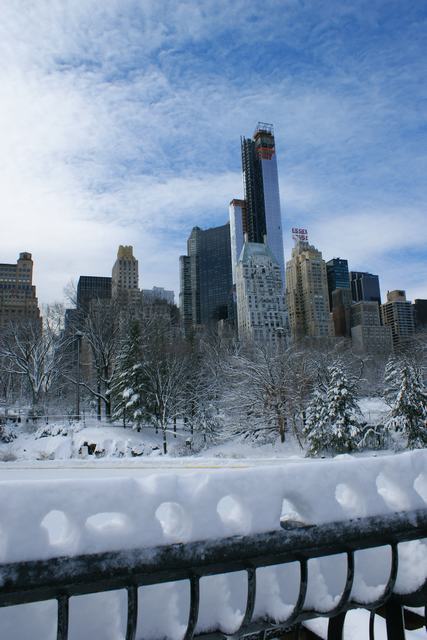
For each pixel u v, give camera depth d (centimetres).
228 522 164
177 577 157
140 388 3841
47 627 169
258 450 3381
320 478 181
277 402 3519
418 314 18950
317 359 4009
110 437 3550
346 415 3053
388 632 228
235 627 183
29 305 10769
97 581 141
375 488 190
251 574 167
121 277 12544
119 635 175
